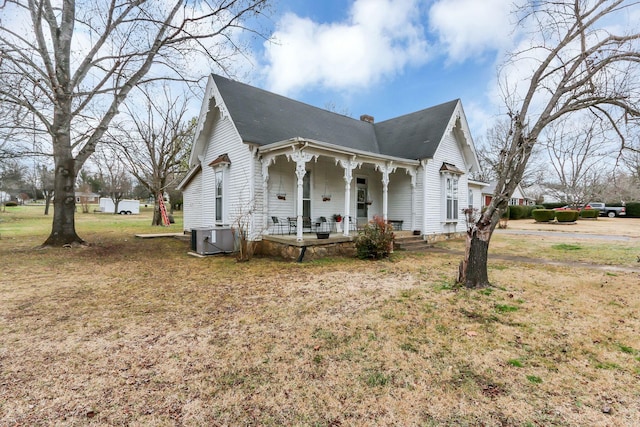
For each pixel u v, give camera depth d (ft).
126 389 8.73
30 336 12.18
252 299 17.07
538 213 81.71
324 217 38.55
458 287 18.99
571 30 16.88
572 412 7.75
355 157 32.89
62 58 32.17
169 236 48.42
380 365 10.01
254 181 31.76
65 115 33.37
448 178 44.65
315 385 8.93
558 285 19.43
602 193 88.33
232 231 31.99
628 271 23.30
